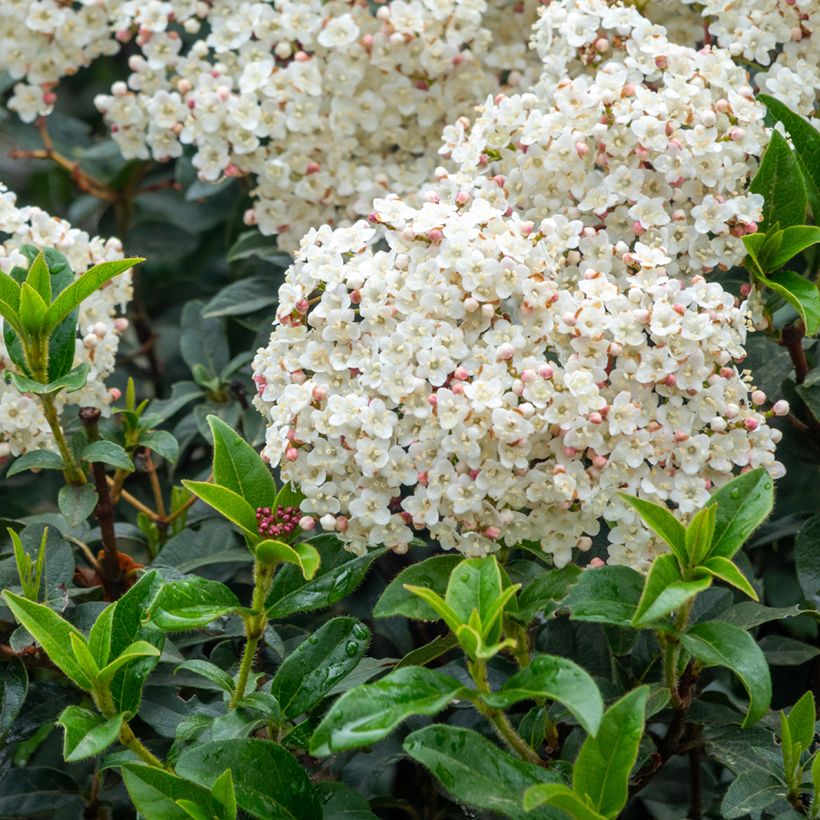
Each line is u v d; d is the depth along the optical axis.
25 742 0.76
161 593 0.62
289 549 0.61
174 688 0.69
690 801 0.72
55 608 0.67
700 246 0.69
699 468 0.65
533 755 0.62
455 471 0.64
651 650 0.68
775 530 0.74
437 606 0.60
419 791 0.74
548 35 0.75
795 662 0.70
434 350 0.64
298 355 0.66
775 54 0.76
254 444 0.75
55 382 0.67
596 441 0.64
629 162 0.70
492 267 0.64
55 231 0.73
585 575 0.61
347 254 0.67
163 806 0.61
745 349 0.71
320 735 0.58
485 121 0.72
